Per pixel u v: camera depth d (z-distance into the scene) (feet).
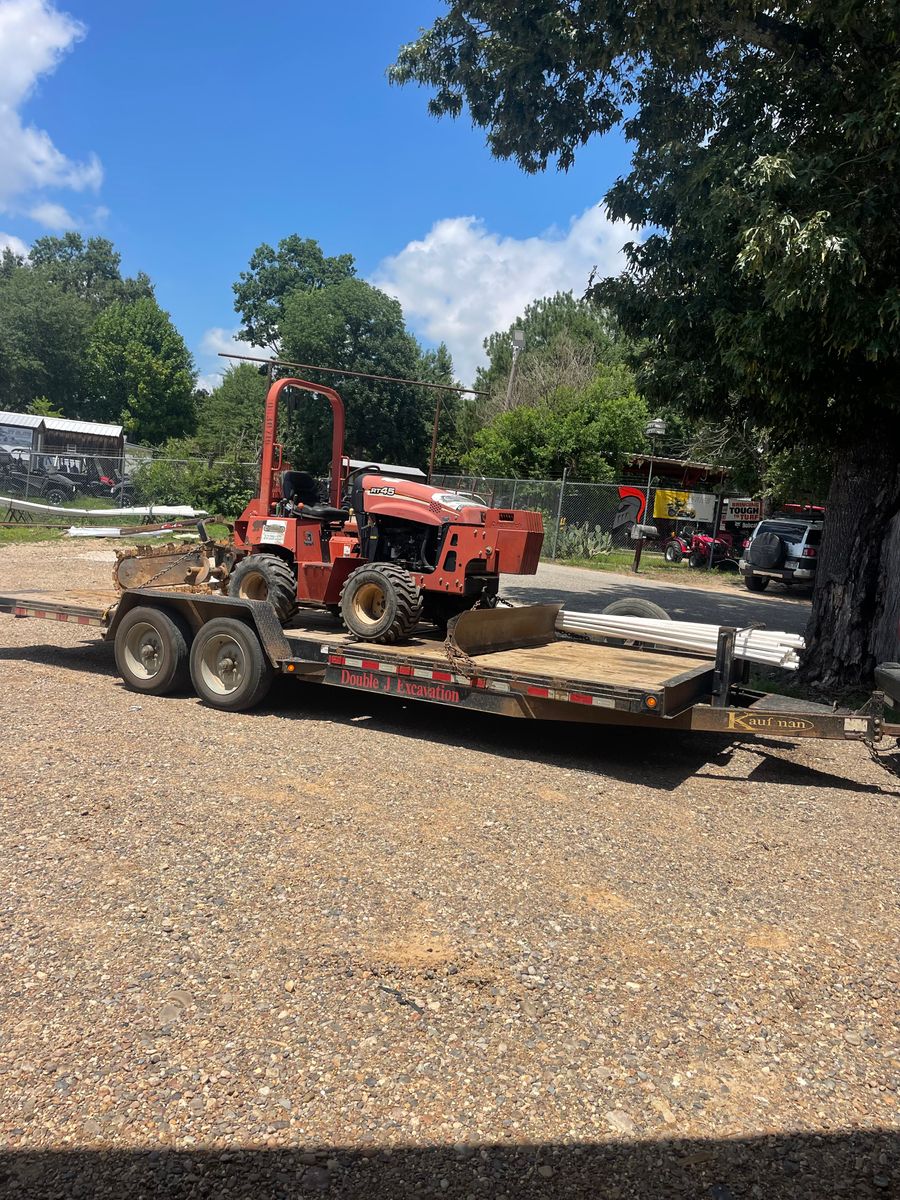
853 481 28.91
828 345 24.98
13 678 24.73
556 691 18.98
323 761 18.48
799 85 27.81
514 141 36.55
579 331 154.61
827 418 28.91
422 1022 9.50
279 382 26.12
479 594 24.68
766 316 24.82
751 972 11.00
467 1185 7.35
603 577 70.38
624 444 95.81
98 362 188.65
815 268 22.38
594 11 29.60
